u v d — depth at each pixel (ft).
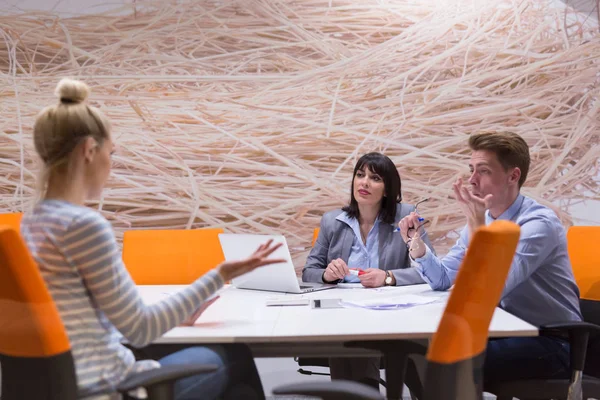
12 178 12.46
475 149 6.34
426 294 6.40
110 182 12.43
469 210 6.01
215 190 12.48
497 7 12.21
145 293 7.10
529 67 12.21
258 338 4.46
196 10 12.46
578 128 12.14
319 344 4.92
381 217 8.25
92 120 4.09
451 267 6.72
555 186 12.17
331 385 3.67
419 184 12.35
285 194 12.44
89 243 3.76
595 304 6.96
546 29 12.17
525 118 12.24
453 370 3.64
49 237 3.79
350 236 8.32
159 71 12.50
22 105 12.49
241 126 12.47
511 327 4.56
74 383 3.62
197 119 12.48
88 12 12.47
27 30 12.48
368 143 12.41
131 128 12.47
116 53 12.49
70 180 4.01
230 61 12.50
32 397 3.63
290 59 12.46
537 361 5.58
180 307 4.10
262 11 12.45
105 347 3.92
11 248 3.34
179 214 12.49
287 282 6.68
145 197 12.48
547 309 6.05
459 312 3.60
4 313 3.51
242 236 6.66
